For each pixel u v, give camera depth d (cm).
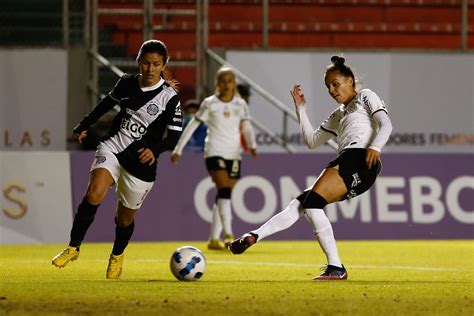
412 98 6112
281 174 5388
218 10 6738
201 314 1906
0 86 5747
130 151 2655
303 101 2888
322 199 2722
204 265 2731
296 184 5397
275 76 6009
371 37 6775
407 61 6100
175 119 2695
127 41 6269
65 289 2458
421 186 5547
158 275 3020
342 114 2778
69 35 5947
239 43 6631
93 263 3625
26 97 5772
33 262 3684
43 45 5812
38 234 5125
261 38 6656
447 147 6144
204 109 4578
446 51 6128
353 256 4169
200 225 5312
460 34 6788
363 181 2719
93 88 5847
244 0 6750
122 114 2680
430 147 6125
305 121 2873
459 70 6147
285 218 2725
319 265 3566
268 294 2325
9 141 5766
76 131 2755
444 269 3388
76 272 3152
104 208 5206
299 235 5450
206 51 6041
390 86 6091
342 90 2745
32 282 2695
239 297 2244
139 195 2695
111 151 2658
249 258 3984
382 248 4747
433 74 6125
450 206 5566
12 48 5762
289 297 2244
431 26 6825
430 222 5528
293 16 6794
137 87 2678
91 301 2147
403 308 2027
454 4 6938
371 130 2727
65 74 5812
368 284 2634
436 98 6128
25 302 2133
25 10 6022
